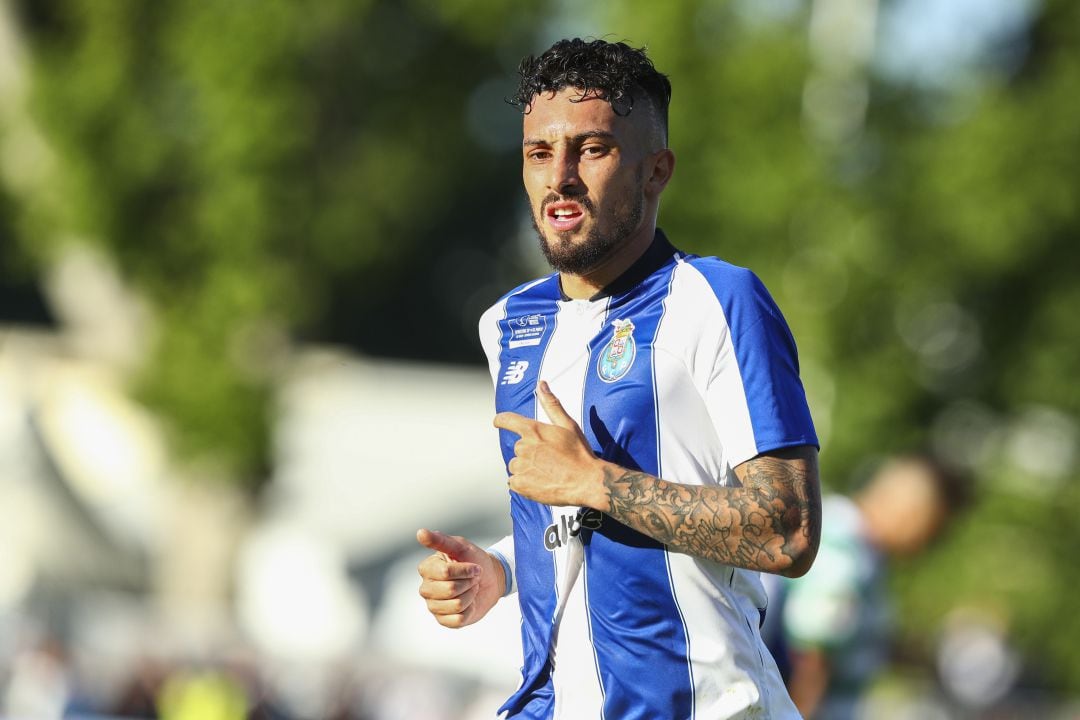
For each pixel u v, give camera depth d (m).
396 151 73.69
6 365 73.88
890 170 55.88
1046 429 59.41
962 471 20.81
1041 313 56.47
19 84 70.12
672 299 11.32
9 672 51.78
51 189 69.69
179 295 70.06
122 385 70.56
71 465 71.38
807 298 56.00
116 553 71.38
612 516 10.74
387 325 121.50
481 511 72.44
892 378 55.94
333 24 68.50
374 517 71.50
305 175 70.12
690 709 11.16
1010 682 53.91
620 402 11.22
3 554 67.56
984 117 54.47
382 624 65.06
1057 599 57.97
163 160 68.81
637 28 57.09
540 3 69.81
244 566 71.81
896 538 20.64
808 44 56.38
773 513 10.54
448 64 73.69
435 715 52.31
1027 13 56.69
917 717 49.53
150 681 52.25
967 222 54.56
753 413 10.86
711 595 11.16
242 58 66.19
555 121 11.27
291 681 54.44
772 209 55.19
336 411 78.06
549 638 11.55
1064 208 54.50
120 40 68.38
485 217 113.88
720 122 56.31
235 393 68.94
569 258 11.36
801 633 19.30
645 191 11.51
